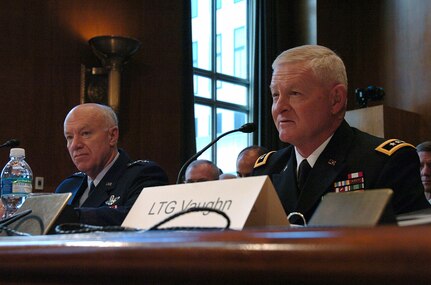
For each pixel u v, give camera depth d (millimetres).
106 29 5488
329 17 7309
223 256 534
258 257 515
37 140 4953
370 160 1716
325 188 1699
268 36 6867
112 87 5191
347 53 7379
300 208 1693
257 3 6973
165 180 2340
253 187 933
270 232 537
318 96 1729
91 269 638
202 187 1019
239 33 7223
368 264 460
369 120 6266
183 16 6000
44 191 4926
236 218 918
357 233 481
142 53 5730
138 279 599
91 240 660
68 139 2395
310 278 490
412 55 6957
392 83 7078
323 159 1753
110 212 1916
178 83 5895
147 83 5730
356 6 7430
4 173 2512
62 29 5215
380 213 686
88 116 2350
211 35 7008
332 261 477
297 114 1730
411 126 6566
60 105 5105
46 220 1186
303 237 505
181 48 5957
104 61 5230
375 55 7262
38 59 5051
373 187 1675
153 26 5828
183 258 559
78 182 2479
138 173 2279
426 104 6754
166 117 5781
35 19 5078
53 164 5008
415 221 714
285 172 1825
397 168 1693
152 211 1093
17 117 4879
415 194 1676
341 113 1789
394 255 449
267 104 6730
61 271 674
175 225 1010
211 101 6863
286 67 1752
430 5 6871
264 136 6684
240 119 7078
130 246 606
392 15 7184
